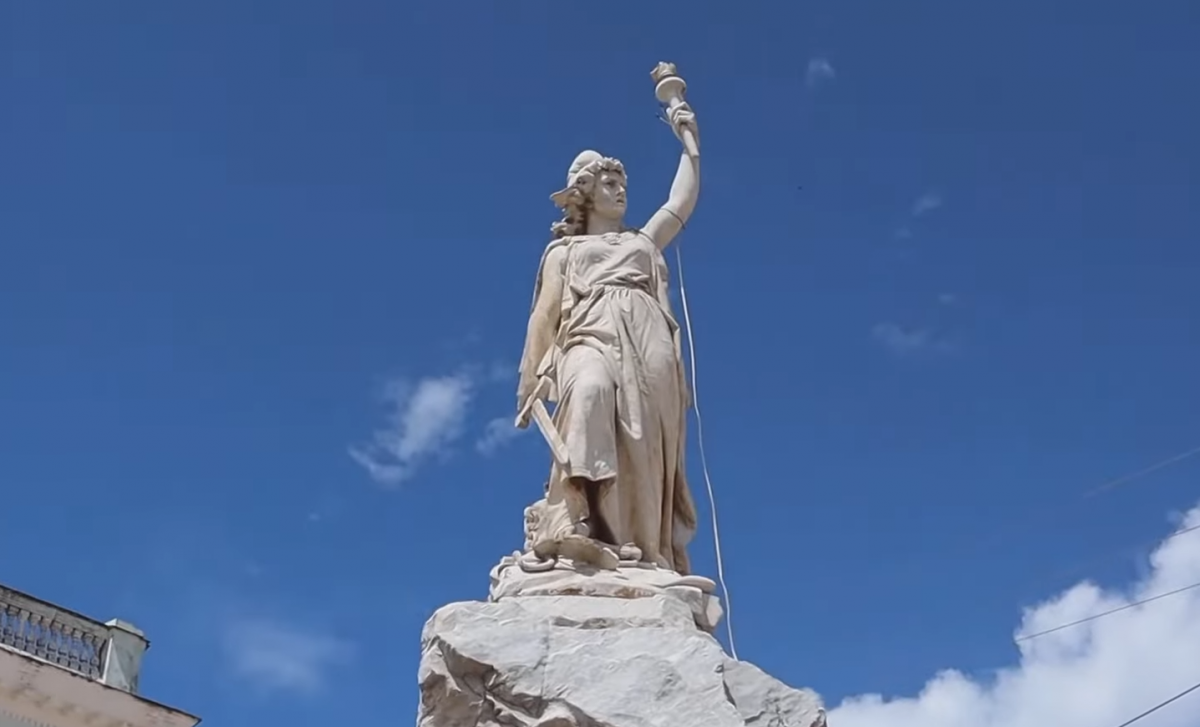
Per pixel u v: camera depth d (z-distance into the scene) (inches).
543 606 202.2
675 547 231.9
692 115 268.2
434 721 191.9
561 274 242.7
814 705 194.2
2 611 601.9
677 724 184.2
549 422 226.7
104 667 622.8
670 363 231.9
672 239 256.1
